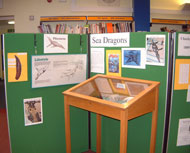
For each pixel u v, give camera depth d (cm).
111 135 244
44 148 231
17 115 208
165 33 182
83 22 519
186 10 589
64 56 224
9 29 829
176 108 195
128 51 208
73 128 248
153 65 193
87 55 243
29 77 208
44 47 211
